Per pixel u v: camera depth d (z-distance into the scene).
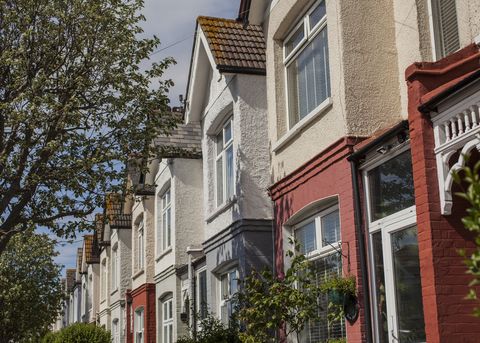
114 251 30.52
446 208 7.02
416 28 9.48
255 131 14.00
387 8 10.30
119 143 13.66
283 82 12.80
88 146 13.45
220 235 14.83
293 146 11.80
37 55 13.56
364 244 9.27
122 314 27.59
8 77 13.48
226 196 15.31
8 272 25.77
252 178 13.80
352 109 9.87
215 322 14.16
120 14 13.88
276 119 12.62
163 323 21.47
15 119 12.55
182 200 19.50
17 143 13.16
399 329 8.52
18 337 26.36
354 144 9.73
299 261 10.08
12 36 13.48
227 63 13.90
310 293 10.12
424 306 7.13
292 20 12.51
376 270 9.13
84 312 40.44
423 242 7.16
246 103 14.05
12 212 13.59
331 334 10.45
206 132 16.36
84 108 13.49
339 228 10.34
